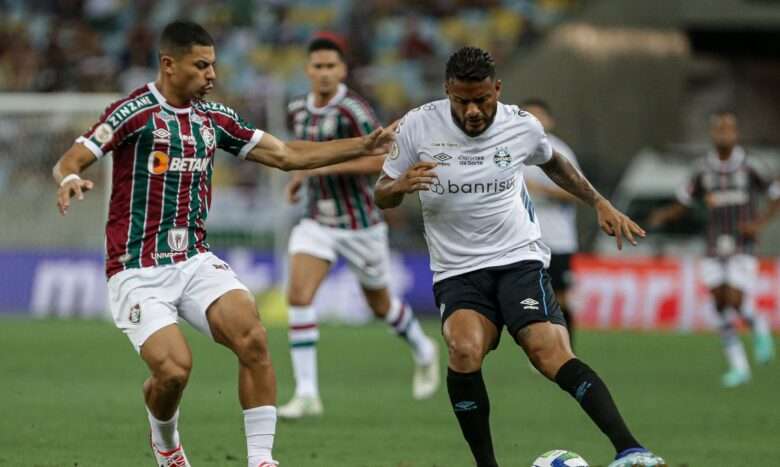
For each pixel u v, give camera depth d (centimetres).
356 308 6619
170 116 2209
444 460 2703
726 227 4669
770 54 10188
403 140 2281
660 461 1984
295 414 3359
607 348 5572
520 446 2959
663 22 8875
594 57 8562
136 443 2903
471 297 2275
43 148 6688
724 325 4466
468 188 2266
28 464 2597
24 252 6638
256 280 6644
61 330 5906
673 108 8894
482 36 8881
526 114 2298
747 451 2914
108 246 2230
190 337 5806
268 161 2325
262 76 8619
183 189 2230
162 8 8869
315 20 8919
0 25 8681
